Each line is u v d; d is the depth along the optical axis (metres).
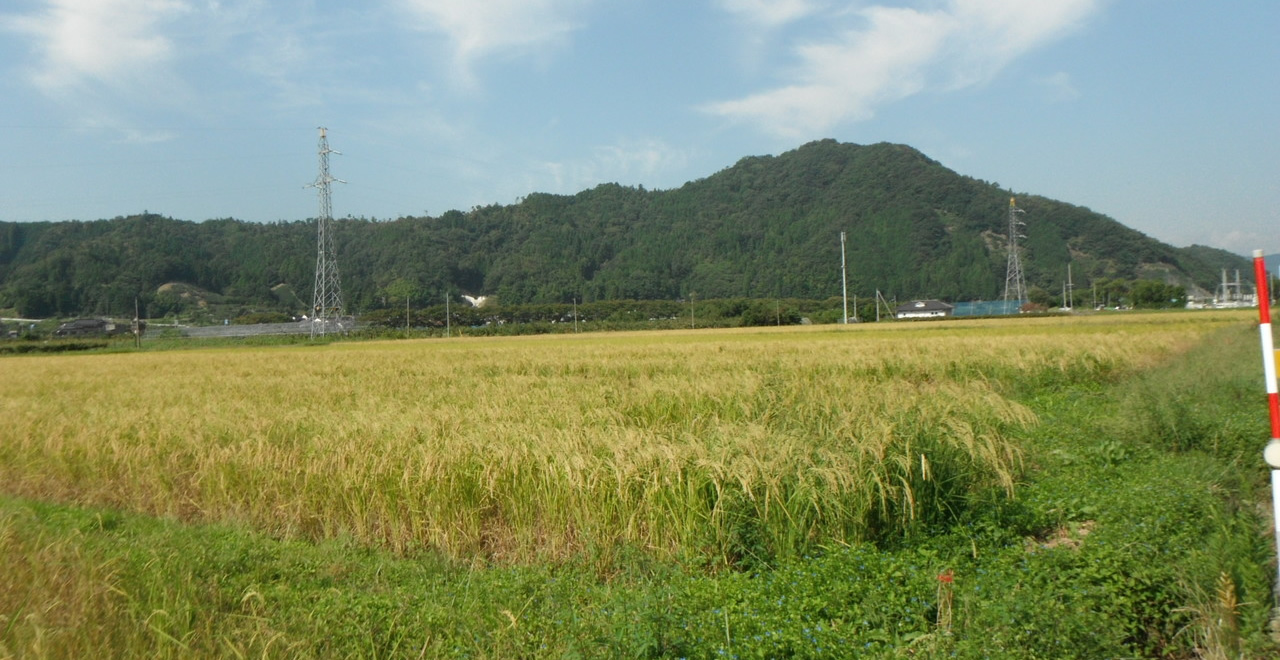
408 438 7.59
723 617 3.94
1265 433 7.21
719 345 32.97
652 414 10.22
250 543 6.22
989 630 3.50
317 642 4.09
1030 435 8.73
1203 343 20.84
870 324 64.69
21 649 3.98
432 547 6.28
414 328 91.38
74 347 61.06
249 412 10.99
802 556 5.27
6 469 9.72
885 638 3.75
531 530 6.19
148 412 11.73
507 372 22.19
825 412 7.68
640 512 5.86
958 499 5.79
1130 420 8.43
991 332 39.88
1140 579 3.96
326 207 68.88
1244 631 3.49
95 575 4.84
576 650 3.67
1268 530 4.52
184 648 3.91
